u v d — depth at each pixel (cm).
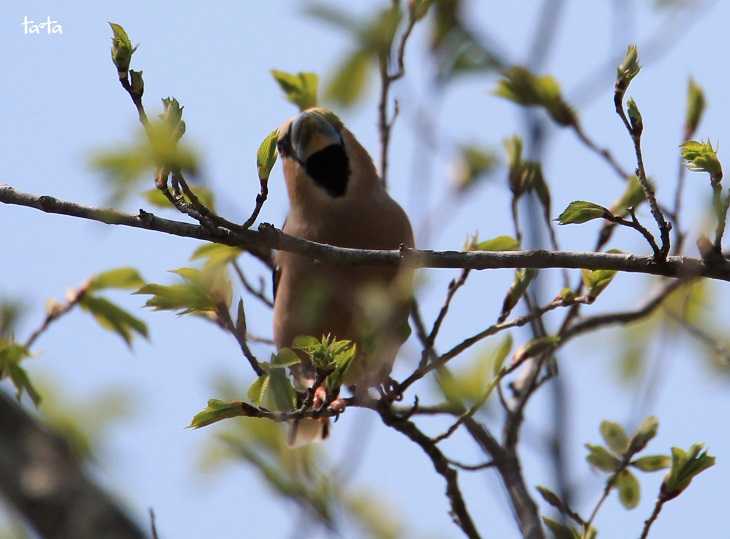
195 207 642
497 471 794
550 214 863
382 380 873
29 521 659
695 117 871
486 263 694
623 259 678
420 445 772
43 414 812
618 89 636
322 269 906
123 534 664
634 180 848
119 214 651
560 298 718
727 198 655
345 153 985
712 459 699
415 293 799
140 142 632
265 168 638
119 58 615
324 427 938
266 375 689
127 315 862
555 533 714
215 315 825
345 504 755
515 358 752
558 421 631
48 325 841
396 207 987
